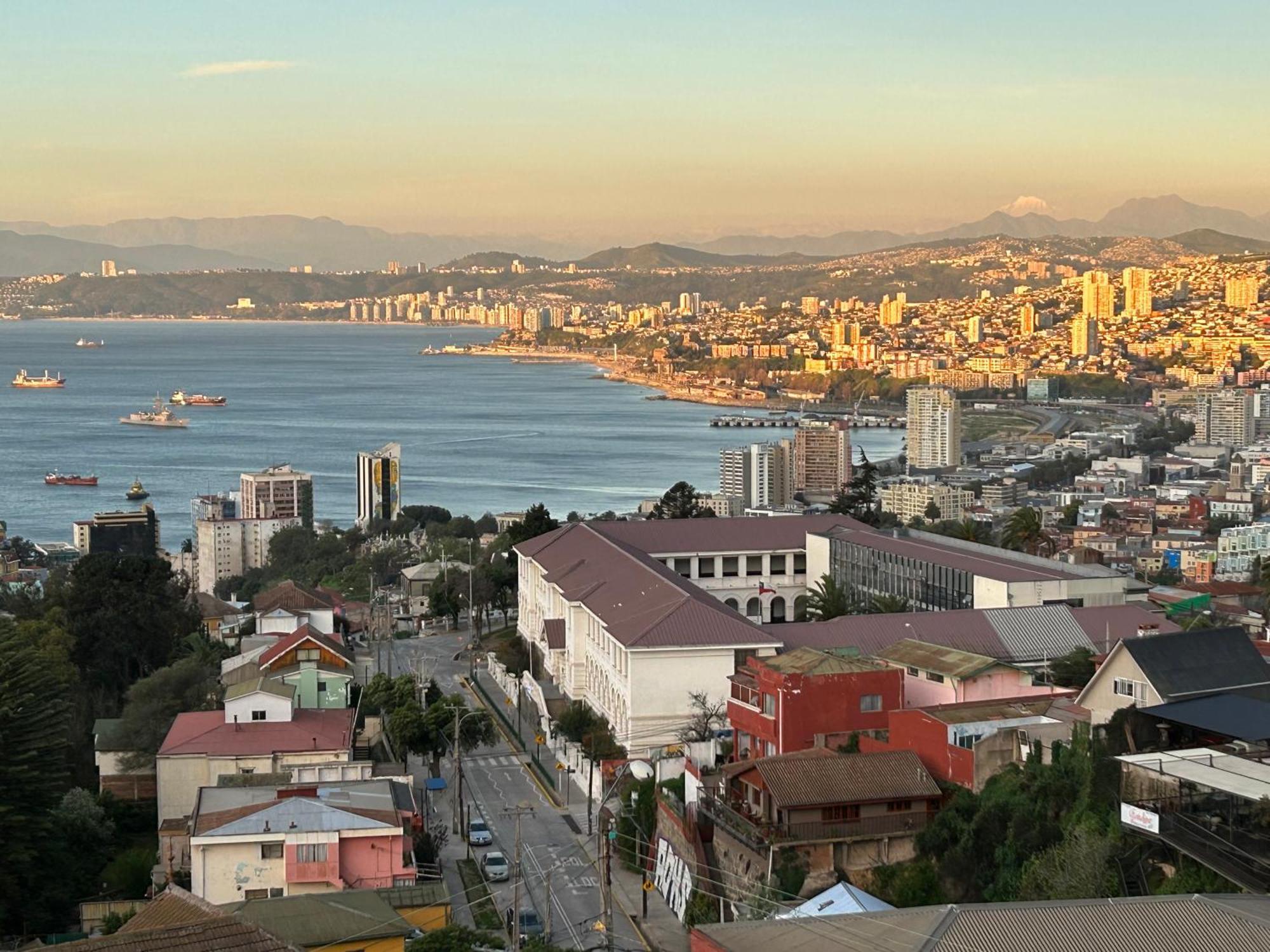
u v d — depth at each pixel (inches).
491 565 7834.6
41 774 3496.6
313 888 3147.1
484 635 7126.0
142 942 2092.8
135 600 5777.6
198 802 3486.7
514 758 4869.6
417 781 4557.1
